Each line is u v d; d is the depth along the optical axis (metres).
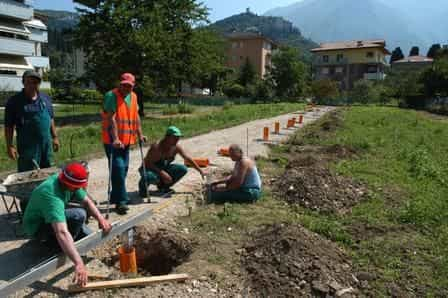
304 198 6.55
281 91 60.78
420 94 45.56
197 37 26.92
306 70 63.50
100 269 4.30
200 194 6.89
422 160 10.11
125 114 5.68
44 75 53.03
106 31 24.72
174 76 25.67
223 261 4.42
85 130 15.46
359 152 11.72
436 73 43.50
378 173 8.80
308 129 18.38
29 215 4.05
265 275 4.04
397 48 108.00
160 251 4.92
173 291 3.86
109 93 5.62
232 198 6.46
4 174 8.43
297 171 7.70
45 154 5.38
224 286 3.97
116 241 4.92
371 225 5.69
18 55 44.75
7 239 4.96
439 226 5.78
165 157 6.74
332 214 6.15
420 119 26.47
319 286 3.86
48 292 3.77
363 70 75.75
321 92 57.69
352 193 6.99
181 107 31.27
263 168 9.12
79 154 10.60
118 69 24.75
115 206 6.04
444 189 7.85
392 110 37.38
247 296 3.82
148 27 24.44
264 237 4.75
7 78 40.97
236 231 5.24
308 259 4.20
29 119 5.11
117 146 5.45
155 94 28.47
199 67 26.81
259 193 6.55
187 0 26.48
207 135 15.80
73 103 47.31
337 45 80.56
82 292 3.78
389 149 12.45
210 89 65.44
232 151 6.45
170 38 24.48
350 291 3.91
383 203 6.68
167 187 6.97
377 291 3.98
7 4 41.47
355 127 19.03
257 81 60.84
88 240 4.07
